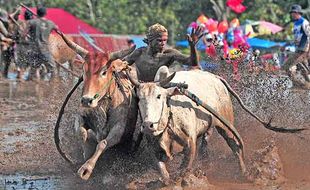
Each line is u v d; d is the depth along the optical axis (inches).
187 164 755.4
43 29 1822.1
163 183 733.9
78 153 820.0
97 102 723.4
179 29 3203.7
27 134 1074.7
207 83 823.1
